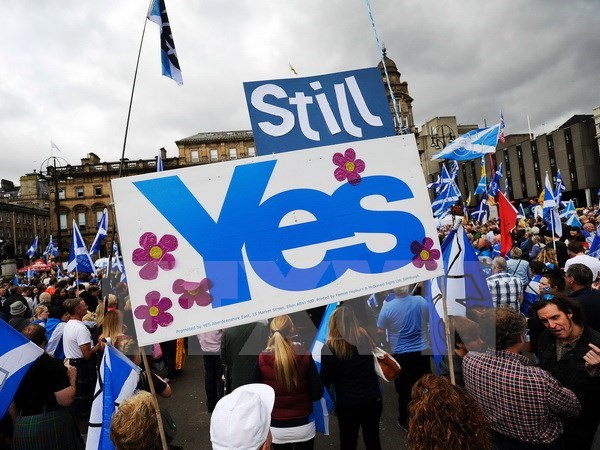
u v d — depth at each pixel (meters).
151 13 4.46
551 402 2.03
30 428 2.90
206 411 5.05
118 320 3.27
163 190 2.19
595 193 52.56
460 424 1.56
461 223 2.93
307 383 2.82
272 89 2.93
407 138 2.50
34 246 23.14
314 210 2.33
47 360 3.00
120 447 2.14
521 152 59.91
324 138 2.95
